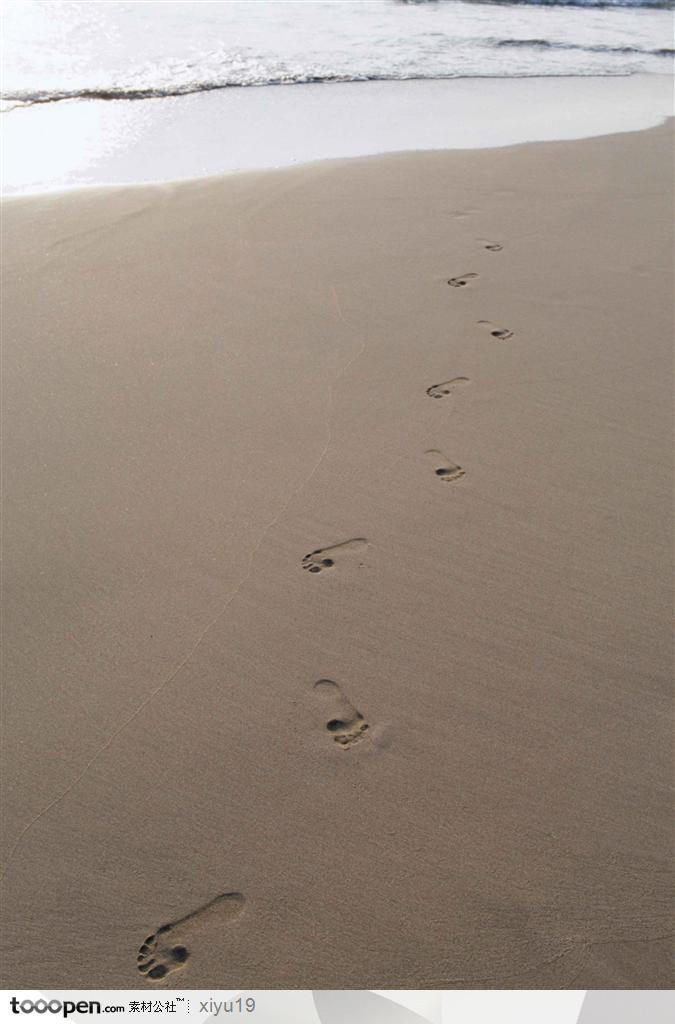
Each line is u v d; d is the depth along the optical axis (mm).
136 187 5496
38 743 2357
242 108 7094
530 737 2355
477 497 3143
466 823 2164
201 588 2795
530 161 5984
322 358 3855
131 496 3143
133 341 3967
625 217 5172
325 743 2344
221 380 3719
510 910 2010
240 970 1934
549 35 9453
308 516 3055
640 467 3291
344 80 7836
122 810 2207
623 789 2236
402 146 6270
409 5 10297
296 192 5422
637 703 2443
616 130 6648
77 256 4637
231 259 4633
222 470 3252
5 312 4156
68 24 9305
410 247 4773
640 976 1919
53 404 3582
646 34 9656
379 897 2033
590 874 2072
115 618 2701
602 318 4188
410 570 2854
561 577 2836
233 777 2270
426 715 2408
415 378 3740
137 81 7676
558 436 3438
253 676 2518
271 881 2064
